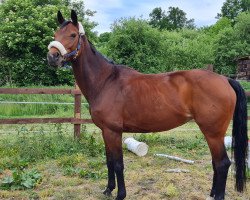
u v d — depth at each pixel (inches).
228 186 188.7
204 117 154.1
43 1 787.4
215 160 157.2
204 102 153.3
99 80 164.4
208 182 194.4
